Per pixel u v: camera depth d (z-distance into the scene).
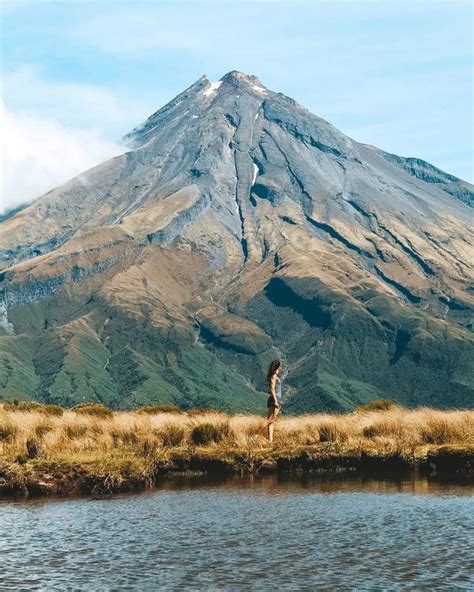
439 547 16.17
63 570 15.05
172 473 28.42
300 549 16.25
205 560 15.57
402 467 28.88
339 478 27.02
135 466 26.20
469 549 15.99
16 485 24.42
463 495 22.59
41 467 25.30
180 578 14.40
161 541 17.22
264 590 13.66
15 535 18.09
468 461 28.41
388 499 22.09
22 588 14.00
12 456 26.38
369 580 14.05
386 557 15.48
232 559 15.59
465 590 13.46
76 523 19.45
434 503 21.28
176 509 21.22
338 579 14.16
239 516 19.94
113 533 18.16
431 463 28.81
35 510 21.50
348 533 17.61
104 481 24.92
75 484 24.80
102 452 28.38
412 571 14.54
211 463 28.86
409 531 17.69
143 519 19.83
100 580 14.37
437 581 13.92
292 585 13.89
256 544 16.77
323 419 33.72
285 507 21.14
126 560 15.68
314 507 21.00
